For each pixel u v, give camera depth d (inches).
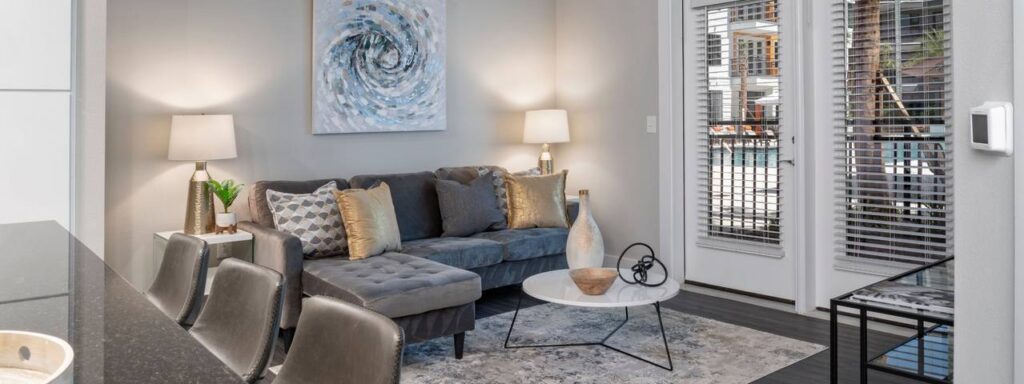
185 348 48.5
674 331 171.8
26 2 140.9
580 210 163.8
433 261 174.2
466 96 234.2
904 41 172.1
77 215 148.9
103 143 150.7
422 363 149.6
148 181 177.9
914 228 172.9
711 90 213.0
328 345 63.1
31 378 45.2
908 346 123.1
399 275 155.4
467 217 207.3
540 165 241.8
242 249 176.6
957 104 75.5
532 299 204.5
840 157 184.7
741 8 204.1
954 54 75.5
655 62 222.4
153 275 179.2
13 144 141.5
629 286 153.8
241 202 191.2
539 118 234.1
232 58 187.9
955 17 75.0
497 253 196.9
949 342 124.3
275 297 71.3
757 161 203.6
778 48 196.1
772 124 199.3
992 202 72.3
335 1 202.7
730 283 212.5
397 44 215.5
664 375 142.3
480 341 164.6
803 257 187.6
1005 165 70.6
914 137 171.8
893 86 174.7
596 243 161.3
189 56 181.5
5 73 139.9
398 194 204.8
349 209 176.6
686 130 219.5
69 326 53.6
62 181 145.9
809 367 146.9
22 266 75.5
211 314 79.9
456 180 218.2
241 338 75.4
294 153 199.9
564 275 165.3
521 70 246.4
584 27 243.9
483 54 237.1
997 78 70.6
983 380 74.2
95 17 148.6
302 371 64.5
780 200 198.5
